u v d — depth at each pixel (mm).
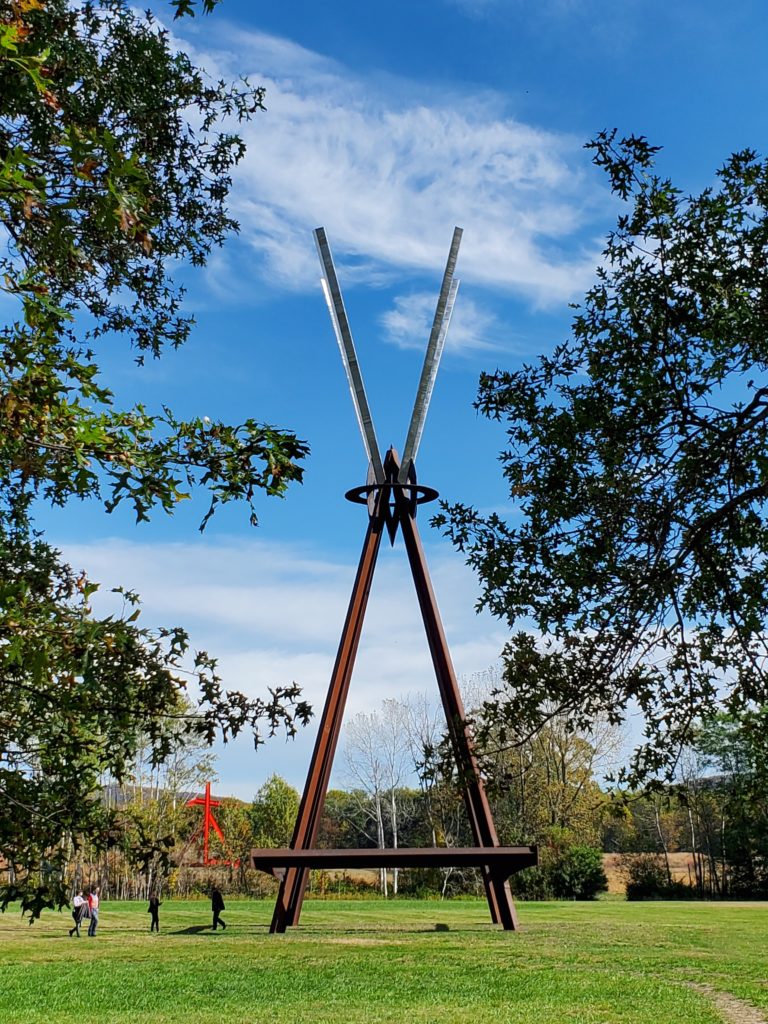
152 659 5184
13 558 5930
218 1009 12344
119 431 4492
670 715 6887
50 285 6531
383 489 24141
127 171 3762
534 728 7008
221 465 4672
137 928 24594
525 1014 11648
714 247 6215
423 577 23125
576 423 6379
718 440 6016
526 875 42250
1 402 4133
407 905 35062
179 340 9008
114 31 7496
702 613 6828
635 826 52188
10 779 4664
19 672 4793
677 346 6250
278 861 18422
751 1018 11219
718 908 31812
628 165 6555
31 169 4879
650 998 12656
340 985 14117
